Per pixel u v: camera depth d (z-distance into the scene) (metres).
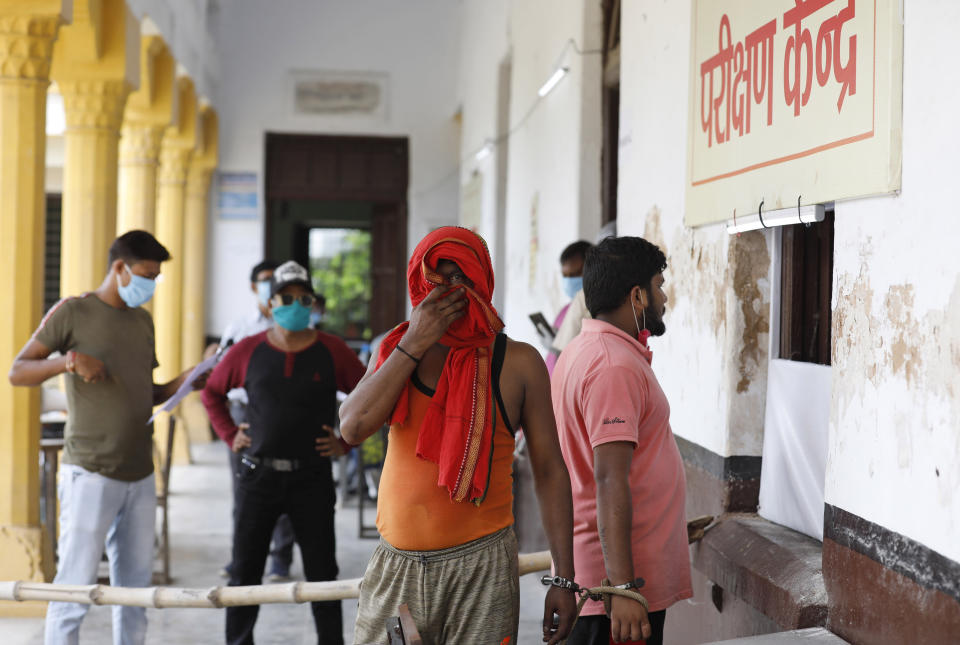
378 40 15.30
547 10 7.84
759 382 3.64
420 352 2.27
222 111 14.95
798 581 2.91
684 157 4.19
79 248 8.14
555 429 2.43
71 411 4.12
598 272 2.80
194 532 7.71
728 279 3.63
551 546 2.42
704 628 3.77
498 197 10.77
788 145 3.05
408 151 15.38
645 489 2.73
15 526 5.59
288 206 16.30
